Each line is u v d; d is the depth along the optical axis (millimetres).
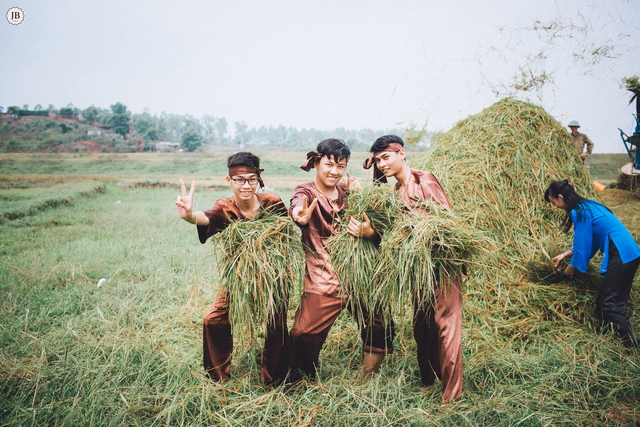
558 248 4637
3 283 5324
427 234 2738
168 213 11477
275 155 56625
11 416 2793
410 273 2803
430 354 3086
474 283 4293
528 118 5492
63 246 7387
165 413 2791
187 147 89000
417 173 3145
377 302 3076
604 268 3865
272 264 2918
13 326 4070
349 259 2951
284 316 3111
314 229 3119
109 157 59531
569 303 4094
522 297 4191
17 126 89812
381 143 3115
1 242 7797
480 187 4941
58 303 4680
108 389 3047
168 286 5289
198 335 3953
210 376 3215
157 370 3334
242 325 2949
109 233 8570
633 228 6008
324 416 2760
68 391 3076
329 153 3014
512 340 3787
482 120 5574
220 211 3125
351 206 2998
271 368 3135
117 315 4348
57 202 13172
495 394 2996
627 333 3619
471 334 3820
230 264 2998
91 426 2691
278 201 3326
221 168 49844
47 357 3518
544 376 3162
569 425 2691
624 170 8609
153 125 112625
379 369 3281
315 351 3094
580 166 5605
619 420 2729
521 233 4836
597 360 3352
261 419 2795
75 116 114688
